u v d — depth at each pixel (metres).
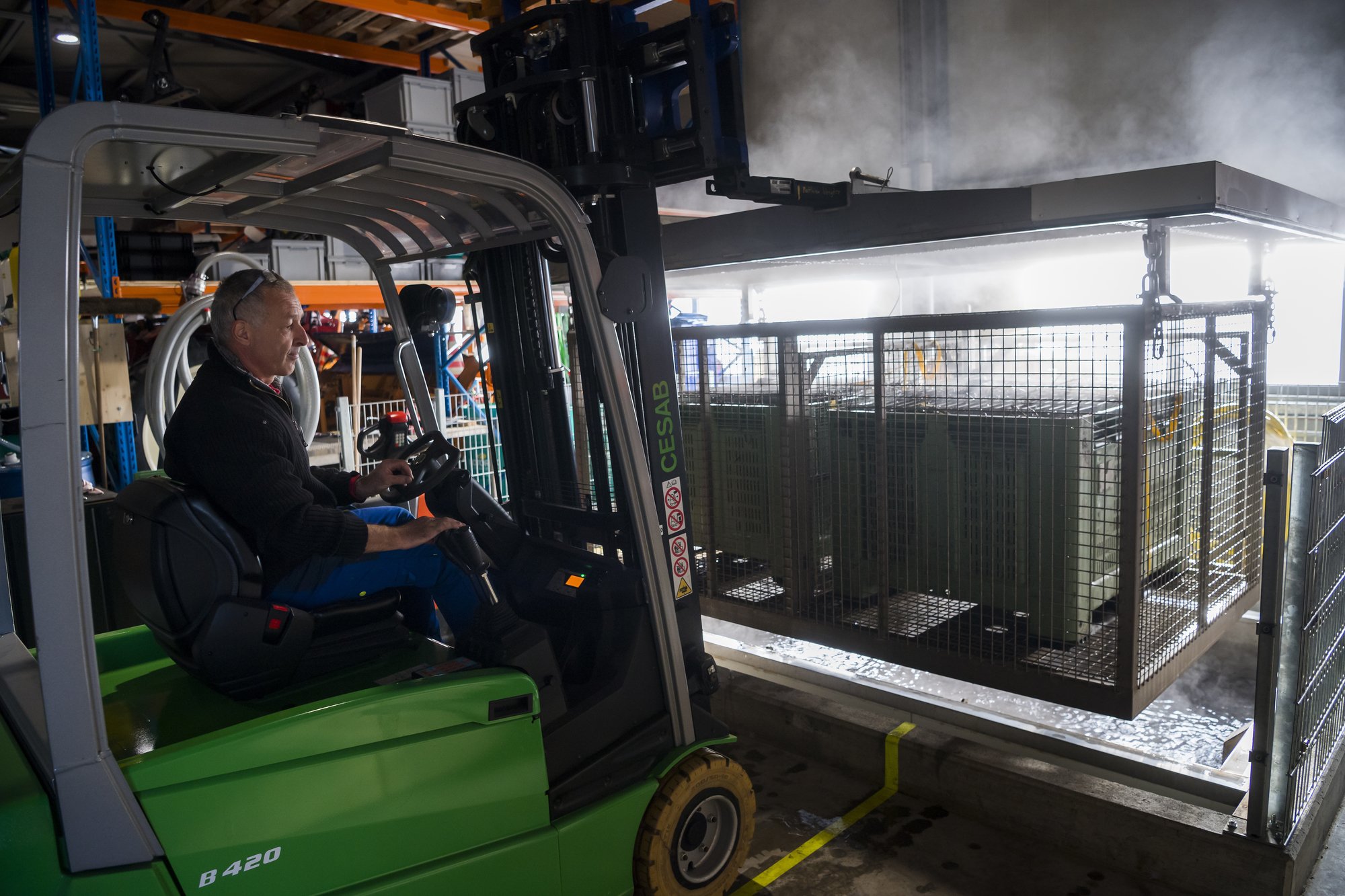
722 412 4.20
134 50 9.62
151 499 2.10
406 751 2.02
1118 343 2.99
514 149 2.65
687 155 2.50
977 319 3.22
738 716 3.82
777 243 3.71
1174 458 3.29
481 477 6.81
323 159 2.03
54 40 8.59
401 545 2.23
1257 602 4.13
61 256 1.51
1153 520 3.21
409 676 2.24
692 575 2.71
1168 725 4.08
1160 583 3.32
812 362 3.83
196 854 1.76
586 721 2.38
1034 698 3.26
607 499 2.71
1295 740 2.46
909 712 3.73
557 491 2.90
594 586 2.56
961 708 3.58
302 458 2.37
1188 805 2.73
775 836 3.04
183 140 1.62
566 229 2.20
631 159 2.48
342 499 2.67
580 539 2.90
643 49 2.44
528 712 2.22
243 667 2.12
